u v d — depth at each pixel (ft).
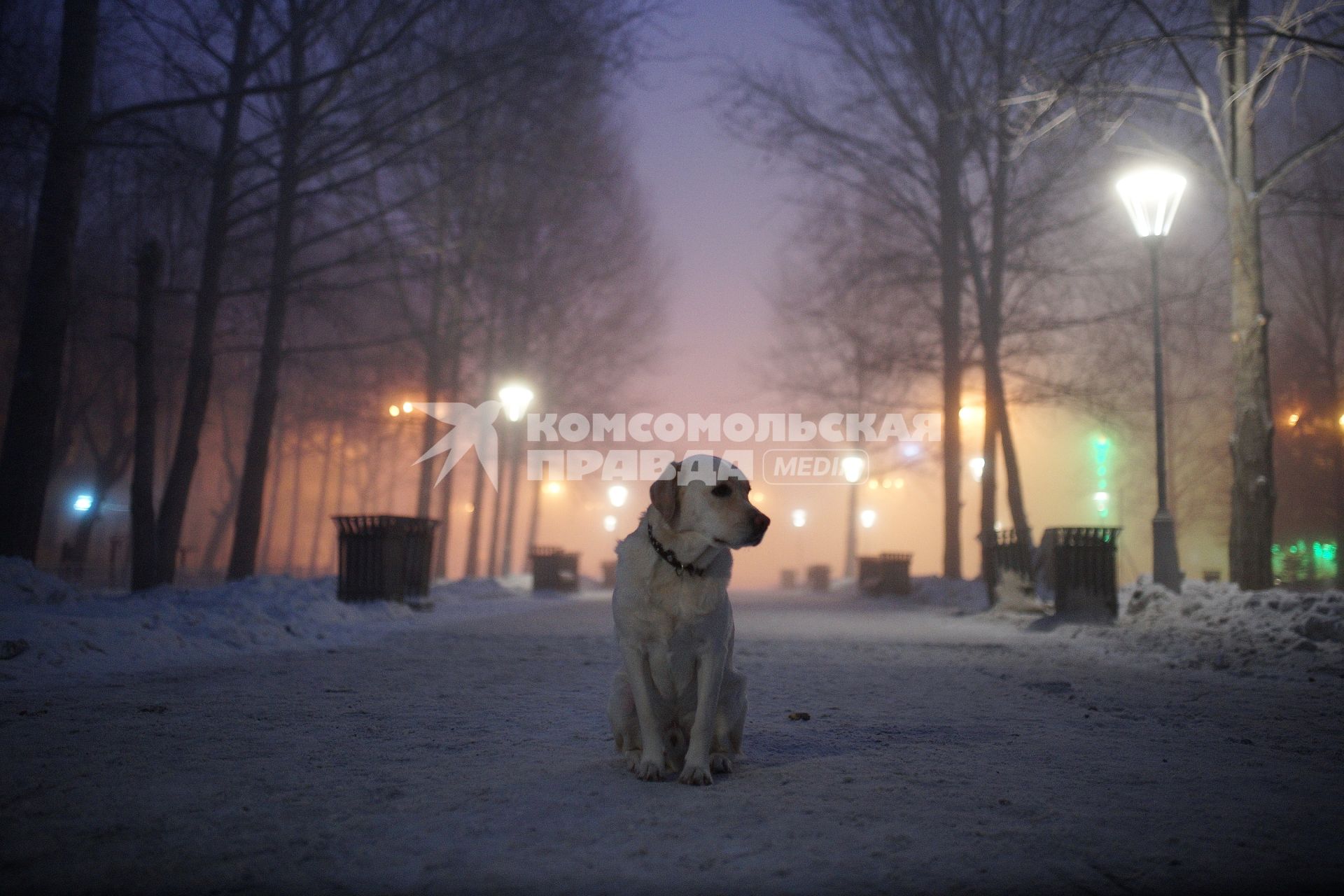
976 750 16.22
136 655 27.86
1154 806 12.29
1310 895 8.98
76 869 9.32
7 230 87.35
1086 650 36.35
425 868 9.45
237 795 12.23
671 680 13.76
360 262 64.85
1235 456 44.75
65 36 47.47
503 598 79.87
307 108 65.87
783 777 13.84
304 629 37.35
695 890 8.86
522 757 15.14
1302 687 25.26
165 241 91.30
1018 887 9.11
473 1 59.77
